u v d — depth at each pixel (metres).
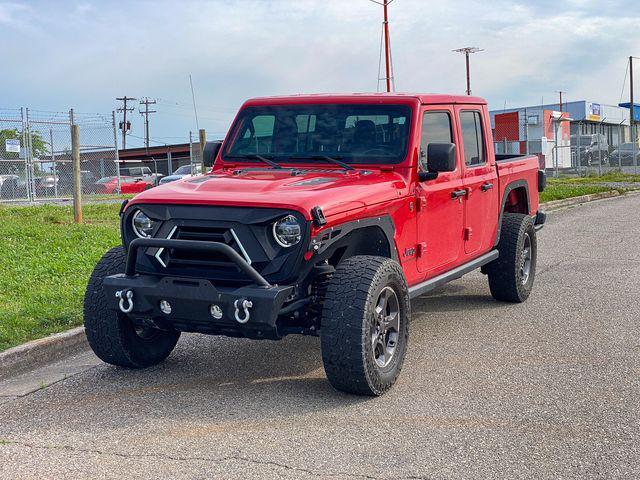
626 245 13.44
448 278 7.07
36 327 7.32
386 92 7.01
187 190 5.67
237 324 5.24
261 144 6.90
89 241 12.99
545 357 6.61
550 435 4.84
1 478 4.32
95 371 6.41
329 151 6.64
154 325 5.74
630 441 4.73
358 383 5.41
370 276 5.42
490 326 7.76
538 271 10.92
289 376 6.16
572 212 20.14
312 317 5.87
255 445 4.73
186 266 5.40
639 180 35.84
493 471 4.32
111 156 33.19
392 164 6.41
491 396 5.60
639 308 8.42
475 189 7.54
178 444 4.77
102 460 4.55
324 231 5.29
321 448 4.67
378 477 4.25
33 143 25.84
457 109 7.37
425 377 6.09
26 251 11.85
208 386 5.94
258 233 5.23
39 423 5.20
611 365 6.33
